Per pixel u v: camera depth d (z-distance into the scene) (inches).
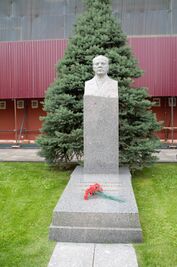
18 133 592.4
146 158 290.4
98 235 170.1
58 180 277.4
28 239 175.8
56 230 172.7
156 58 525.0
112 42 302.0
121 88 283.0
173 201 230.2
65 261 148.8
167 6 634.2
